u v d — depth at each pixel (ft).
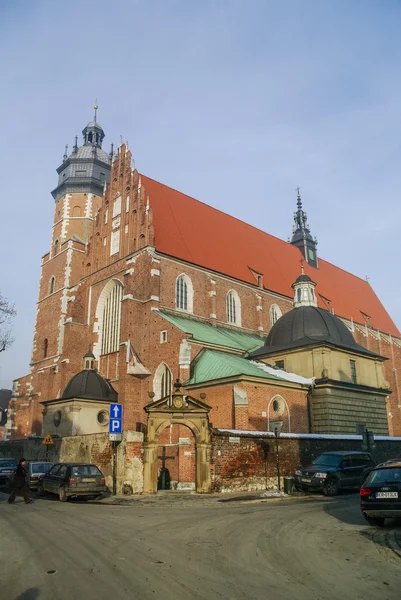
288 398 122.72
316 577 30.68
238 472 86.94
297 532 45.39
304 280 162.09
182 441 96.84
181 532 44.93
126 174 166.09
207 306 159.53
